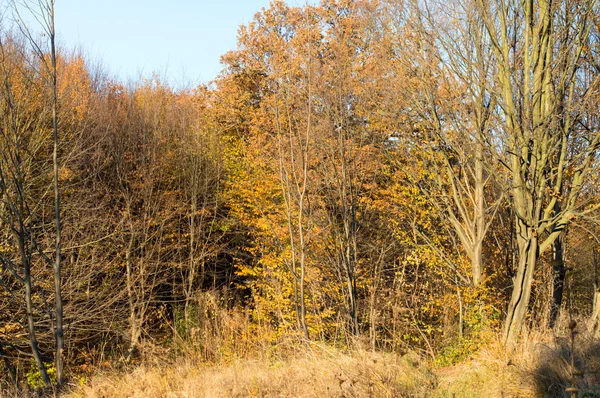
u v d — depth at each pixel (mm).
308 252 14016
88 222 16172
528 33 10453
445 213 15820
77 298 15367
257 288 17844
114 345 16734
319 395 6352
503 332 10188
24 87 12594
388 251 15961
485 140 11578
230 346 11656
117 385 8391
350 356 7949
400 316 13398
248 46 17203
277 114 11773
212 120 20547
